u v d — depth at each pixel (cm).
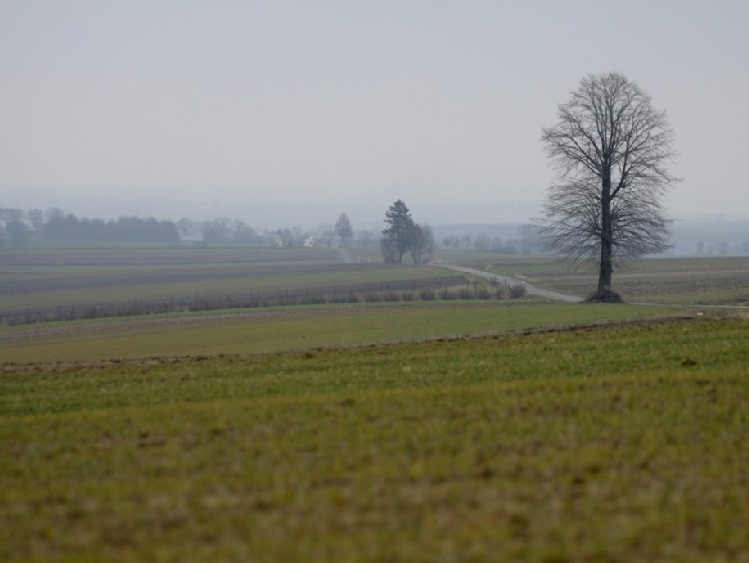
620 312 9406
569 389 3603
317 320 10556
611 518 1958
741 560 1728
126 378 5144
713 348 5047
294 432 2966
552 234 12156
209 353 7012
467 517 1991
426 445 2670
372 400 3541
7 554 1947
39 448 3003
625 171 11719
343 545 1844
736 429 2758
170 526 2061
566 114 11888
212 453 2752
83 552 1927
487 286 17838
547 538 1848
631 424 2853
